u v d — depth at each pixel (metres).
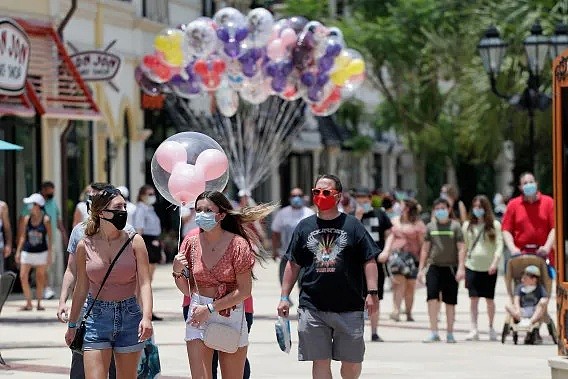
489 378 42.41
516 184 107.69
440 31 122.06
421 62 124.88
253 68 69.75
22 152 76.25
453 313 54.00
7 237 63.00
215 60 70.19
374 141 153.50
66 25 82.62
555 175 35.53
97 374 29.42
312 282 32.97
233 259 30.55
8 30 68.56
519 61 96.06
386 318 64.62
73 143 88.88
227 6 119.88
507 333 53.22
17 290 74.94
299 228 33.28
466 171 176.00
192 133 36.78
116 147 98.19
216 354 33.88
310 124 141.12
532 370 44.50
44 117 76.31
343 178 157.50
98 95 93.38
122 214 29.39
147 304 29.45
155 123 107.44
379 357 48.47
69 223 88.00
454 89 129.62
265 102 97.25
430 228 54.00
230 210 30.61
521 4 98.00
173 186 35.56
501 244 54.47
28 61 71.06
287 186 143.62
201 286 30.73
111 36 96.31
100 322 29.52
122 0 98.00
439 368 45.09
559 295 35.59
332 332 33.19
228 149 95.56
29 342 51.31
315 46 70.12
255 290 81.94
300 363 45.84
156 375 31.28
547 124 101.31
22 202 76.25
